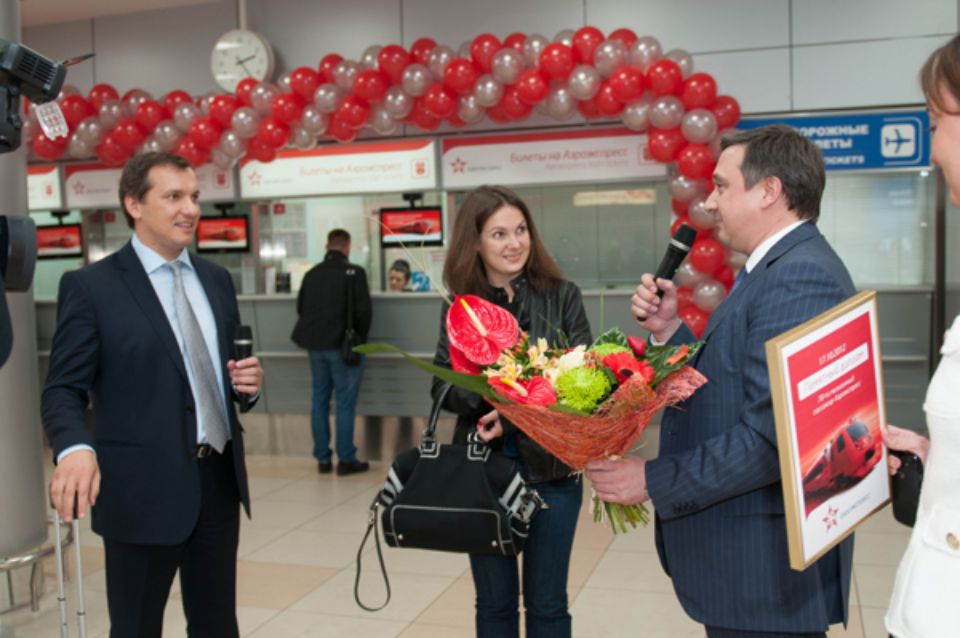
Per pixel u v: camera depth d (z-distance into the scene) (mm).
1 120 1737
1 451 3455
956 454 1140
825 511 1385
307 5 6473
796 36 5672
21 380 3529
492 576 2205
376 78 5301
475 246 2287
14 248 1778
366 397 6445
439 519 2035
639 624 3277
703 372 1676
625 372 1482
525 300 2307
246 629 3316
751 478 1528
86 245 7336
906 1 5520
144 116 5883
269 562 4125
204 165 6574
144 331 2180
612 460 1636
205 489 2283
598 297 6062
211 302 2377
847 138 5645
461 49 5469
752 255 1682
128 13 6871
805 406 1345
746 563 1618
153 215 2221
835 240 5906
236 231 6855
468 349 1646
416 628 3289
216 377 2322
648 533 4430
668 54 5133
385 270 6672
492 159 6113
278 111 5523
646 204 6234
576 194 6352
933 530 1166
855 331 1442
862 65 5598
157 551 2186
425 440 2129
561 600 2229
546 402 1478
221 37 6344
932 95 1178
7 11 3486
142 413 2178
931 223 5762
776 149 1639
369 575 3902
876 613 3305
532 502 2045
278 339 6707
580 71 4961
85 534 4605
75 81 7043
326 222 6773
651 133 5094
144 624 2203
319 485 5707
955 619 1117
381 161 6320
